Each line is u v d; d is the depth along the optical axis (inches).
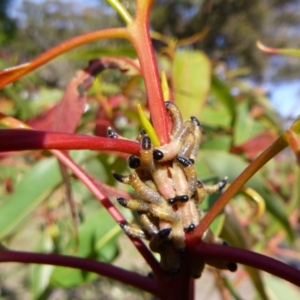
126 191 6.6
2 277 19.7
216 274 9.2
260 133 11.3
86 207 10.5
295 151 3.5
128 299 18.1
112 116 9.4
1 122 5.4
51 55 4.6
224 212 6.1
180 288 4.3
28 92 13.9
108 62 6.5
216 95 10.7
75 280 7.4
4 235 8.0
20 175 11.4
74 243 8.0
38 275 9.9
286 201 12.7
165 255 4.2
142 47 4.4
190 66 8.0
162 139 4.1
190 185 4.0
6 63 12.8
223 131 11.5
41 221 14.7
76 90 6.2
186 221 4.1
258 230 11.8
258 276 7.0
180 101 7.8
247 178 3.8
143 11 4.5
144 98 10.6
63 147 3.5
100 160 9.0
